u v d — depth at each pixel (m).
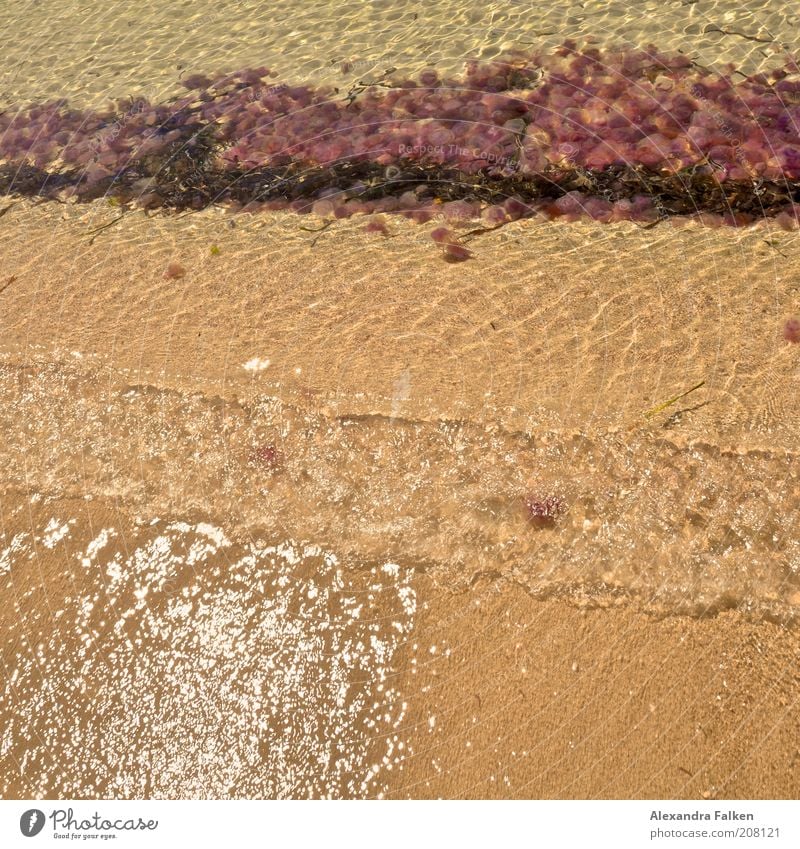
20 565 4.04
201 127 5.21
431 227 4.63
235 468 4.15
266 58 5.59
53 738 3.79
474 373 4.23
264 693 3.81
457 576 3.90
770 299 4.27
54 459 4.22
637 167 4.70
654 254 4.44
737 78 5.02
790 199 4.52
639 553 3.87
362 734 3.73
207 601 3.94
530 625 3.81
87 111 5.43
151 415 4.27
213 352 4.39
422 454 4.11
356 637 3.85
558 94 5.07
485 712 3.72
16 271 4.72
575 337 4.27
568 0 5.62
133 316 4.52
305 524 4.04
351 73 5.40
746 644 3.71
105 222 4.86
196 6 6.07
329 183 4.85
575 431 4.08
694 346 4.20
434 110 5.10
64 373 4.39
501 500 4.00
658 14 5.44
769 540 3.85
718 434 4.02
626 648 3.75
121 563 4.02
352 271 4.54
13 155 5.23
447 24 5.61
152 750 3.76
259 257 4.63
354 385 4.26
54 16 6.16
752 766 3.59
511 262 4.48
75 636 3.92
